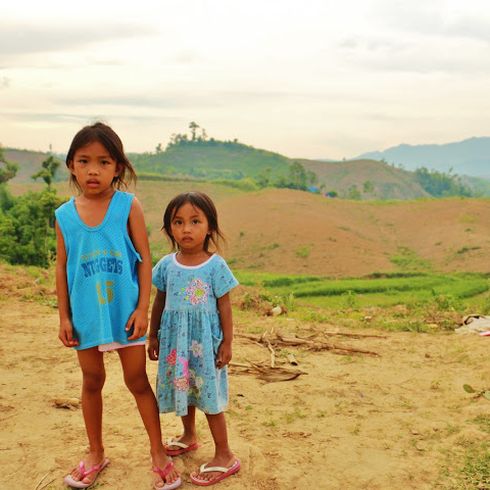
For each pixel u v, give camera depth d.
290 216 85.50
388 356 6.08
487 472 3.38
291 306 10.80
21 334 6.43
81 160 2.94
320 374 5.39
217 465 3.26
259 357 5.94
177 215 3.17
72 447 3.64
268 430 4.00
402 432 3.98
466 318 7.88
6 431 3.90
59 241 3.07
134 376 3.13
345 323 8.12
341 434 3.95
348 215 92.75
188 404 3.26
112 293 3.02
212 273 3.21
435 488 3.22
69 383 4.88
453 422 4.15
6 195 48.31
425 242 79.56
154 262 44.88
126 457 3.48
